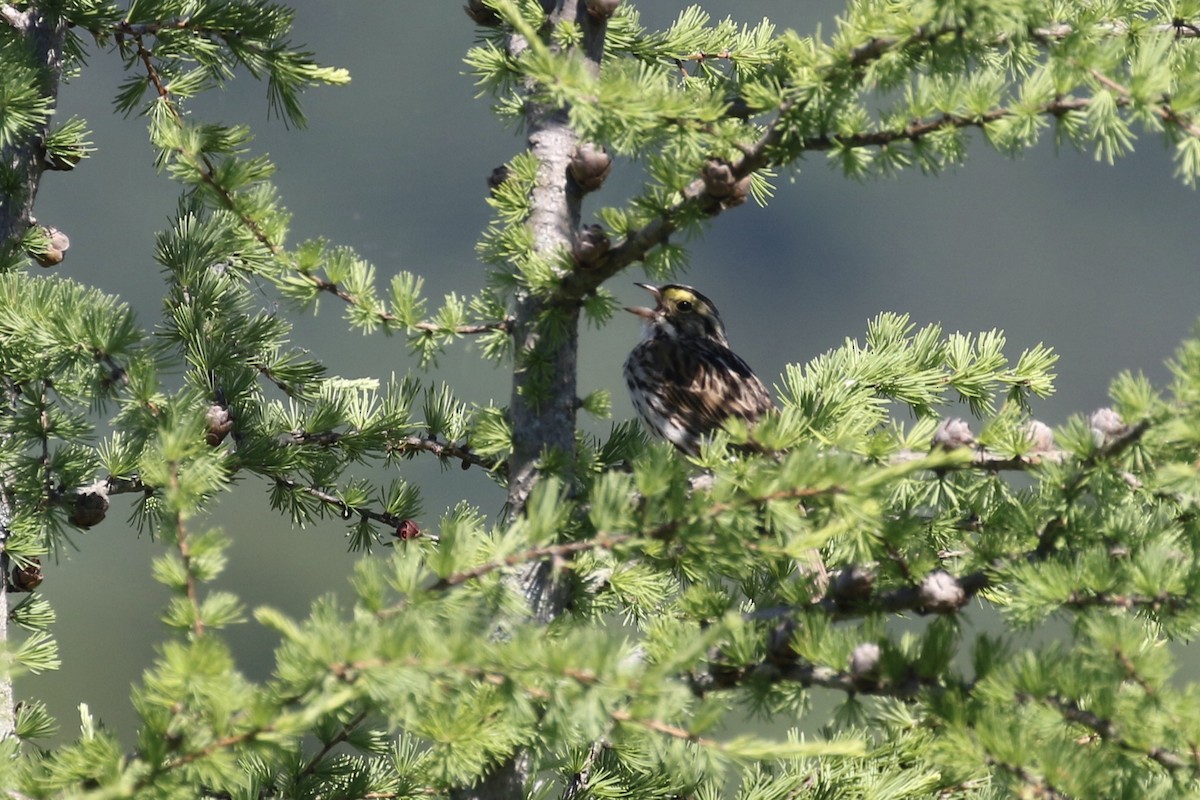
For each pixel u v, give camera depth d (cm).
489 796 980
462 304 1081
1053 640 782
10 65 1098
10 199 1185
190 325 1200
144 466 787
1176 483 778
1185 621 791
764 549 773
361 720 934
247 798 912
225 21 1180
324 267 1059
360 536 1238
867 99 893
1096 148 827
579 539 1005
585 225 977
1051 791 734
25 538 1117
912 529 856
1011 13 819
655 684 688
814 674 815
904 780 959
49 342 1045
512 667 696
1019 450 902
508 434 1066
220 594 745
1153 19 1046
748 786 1008
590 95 833
